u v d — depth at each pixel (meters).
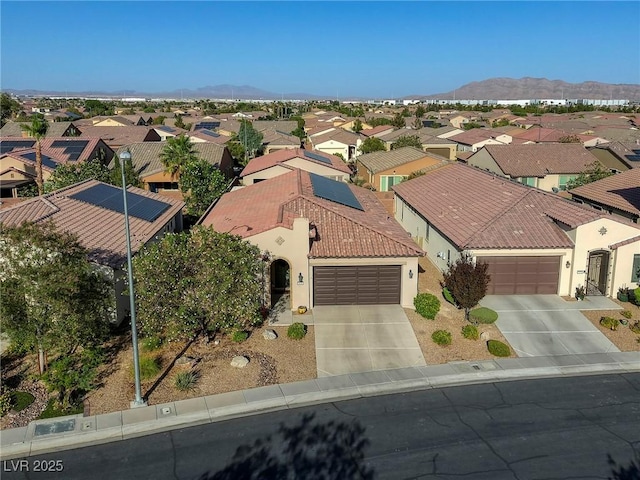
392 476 15.41
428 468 15.72
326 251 26.77
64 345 19.09
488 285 29.02
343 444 16.92
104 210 30.89
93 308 19.91
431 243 35.56
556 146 59.16
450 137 92.62
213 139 83.00
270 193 36.72
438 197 39.03
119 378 20.64
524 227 29.62
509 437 17.22
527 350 23.22
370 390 20.09
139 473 15.65
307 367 21.64
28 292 18.22
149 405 18.98
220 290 21.31
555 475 15.40
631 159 53.16
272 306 27.38
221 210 36.72
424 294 26.48
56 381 18.41
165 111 179.00
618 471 15.55
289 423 18.09
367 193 43.56
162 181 53.16
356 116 151.88
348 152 87.31
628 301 28.14
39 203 28.73
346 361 22.09
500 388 20.33
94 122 106.62
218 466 15.91
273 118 142.88
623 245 28.05
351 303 27.62
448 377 20.98
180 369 21.25
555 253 28.55
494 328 25.19
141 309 21.12
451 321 25.81
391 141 84.88
